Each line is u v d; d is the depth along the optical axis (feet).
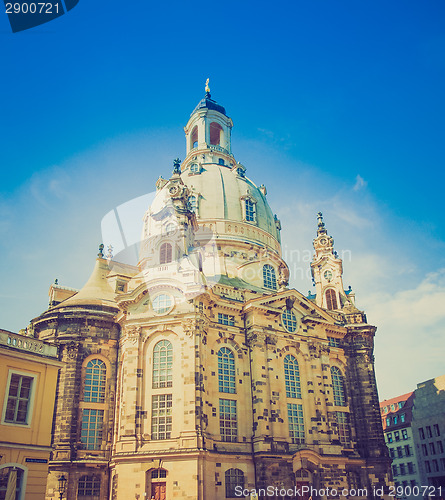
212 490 182.09
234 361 215.31
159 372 198.59
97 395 215.10
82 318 222.89
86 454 202.80
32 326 233.55
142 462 180.96
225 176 305.12
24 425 133.69
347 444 234.79
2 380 131.95
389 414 350.23
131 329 205.77
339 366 249.96
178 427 186.29
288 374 224.94
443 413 294.66
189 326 199.41
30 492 128.88
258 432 202.59
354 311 266.98
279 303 232.73
